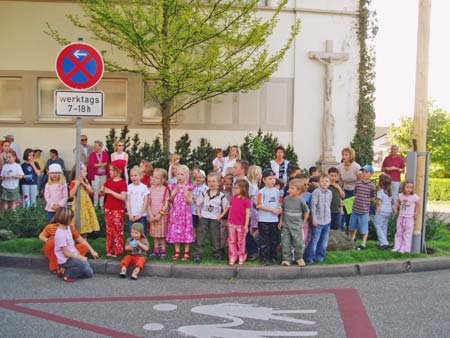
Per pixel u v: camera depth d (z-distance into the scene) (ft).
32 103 44.62
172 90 36.55
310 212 24.62
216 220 24.62
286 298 19.88
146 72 37.78
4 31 44.09
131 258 23.26
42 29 44.14
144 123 45.34
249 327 16.30
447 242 30.45
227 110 45.73
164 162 38.81
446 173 90.02
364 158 46.14
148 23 33.22
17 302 18.62
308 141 46.26
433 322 17.13
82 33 44.16
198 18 33.86
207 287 21.43
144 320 16.80
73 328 15.89
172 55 34.19
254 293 20.58
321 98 46.03
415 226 27.07
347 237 27.68
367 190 27.86
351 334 15.83
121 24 33.30
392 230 30.25
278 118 46.11
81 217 25.61
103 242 26.94
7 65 44.29
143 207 24.75
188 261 24.34
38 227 28.35
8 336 15.08
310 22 45.55
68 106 24.16
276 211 24.06
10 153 35.17
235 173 25.89
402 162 40.57
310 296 20.22
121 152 34.22
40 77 44.65
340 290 21.22
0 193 37.42
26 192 37.40
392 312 18.20
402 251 26.73
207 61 35.04
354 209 28.17
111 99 45.91
